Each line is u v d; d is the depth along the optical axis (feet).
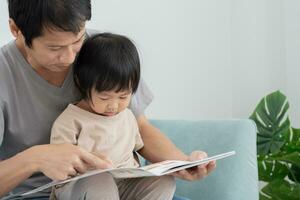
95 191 3.37
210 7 7.47
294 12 7.34
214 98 7.60
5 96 3.76
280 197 5.87
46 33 3.26
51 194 3.68
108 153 3.84
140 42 6.81
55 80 3.90
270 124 6.25
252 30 7.54
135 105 4.36
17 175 3.28
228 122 4.93
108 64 3.67
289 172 6.19
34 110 3.87
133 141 4.09
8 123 3.83
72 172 3.21
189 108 7.37
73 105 3.88
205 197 4.69
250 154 4.71
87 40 3.89
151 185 3.72
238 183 4.59
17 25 3.43
